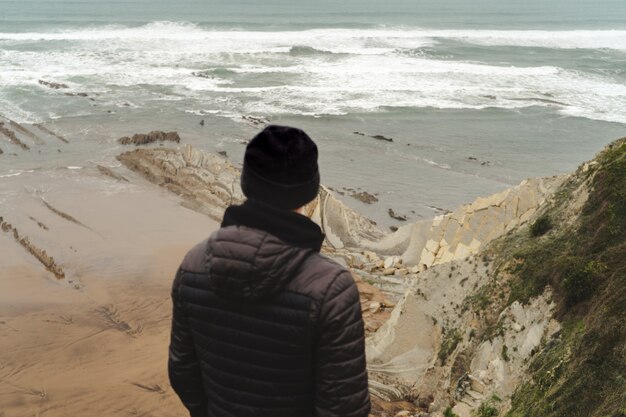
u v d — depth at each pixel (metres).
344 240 24.08
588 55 76.50
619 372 7.59
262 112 45.09
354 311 2.45
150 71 58.38
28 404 13.83
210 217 27.11
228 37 83.75
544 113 47.41
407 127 42.88
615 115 47.19
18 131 38.56
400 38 88.75
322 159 35.78
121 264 21.89
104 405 13.82
